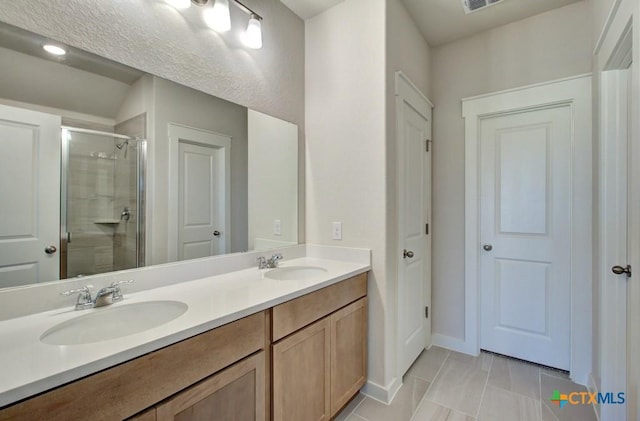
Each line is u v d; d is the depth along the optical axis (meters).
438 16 2.13
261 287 1.32
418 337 2.27
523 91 2.16
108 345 0.77
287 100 1.98
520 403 1.73
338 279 1.53
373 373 1.80
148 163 1.32
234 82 1.65
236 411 1.04
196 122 1.49
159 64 1.33
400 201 1.94
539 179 2.16
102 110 1.18
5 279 0.96
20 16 0.98
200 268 1.48
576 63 1.98
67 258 1.09
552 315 2.11
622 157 1.56
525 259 2.21
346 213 1.92
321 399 1.43
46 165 1.05
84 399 0.69
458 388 1.88
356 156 1.87
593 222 1.87
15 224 0.98
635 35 1.08
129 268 1.25
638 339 1.08
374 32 1.79
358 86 1.86
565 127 2.06
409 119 2.10
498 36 2.26
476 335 2.33
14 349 0.75
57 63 1.06
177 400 0.86
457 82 2.43
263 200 1.83
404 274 2.02
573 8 1.99
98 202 1.17
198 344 0.92
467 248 2.37
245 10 1.59
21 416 0.60
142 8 1.26
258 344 1.12
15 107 0.98
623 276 1.53
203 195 1.53
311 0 1.90
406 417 1.62
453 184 2.45
